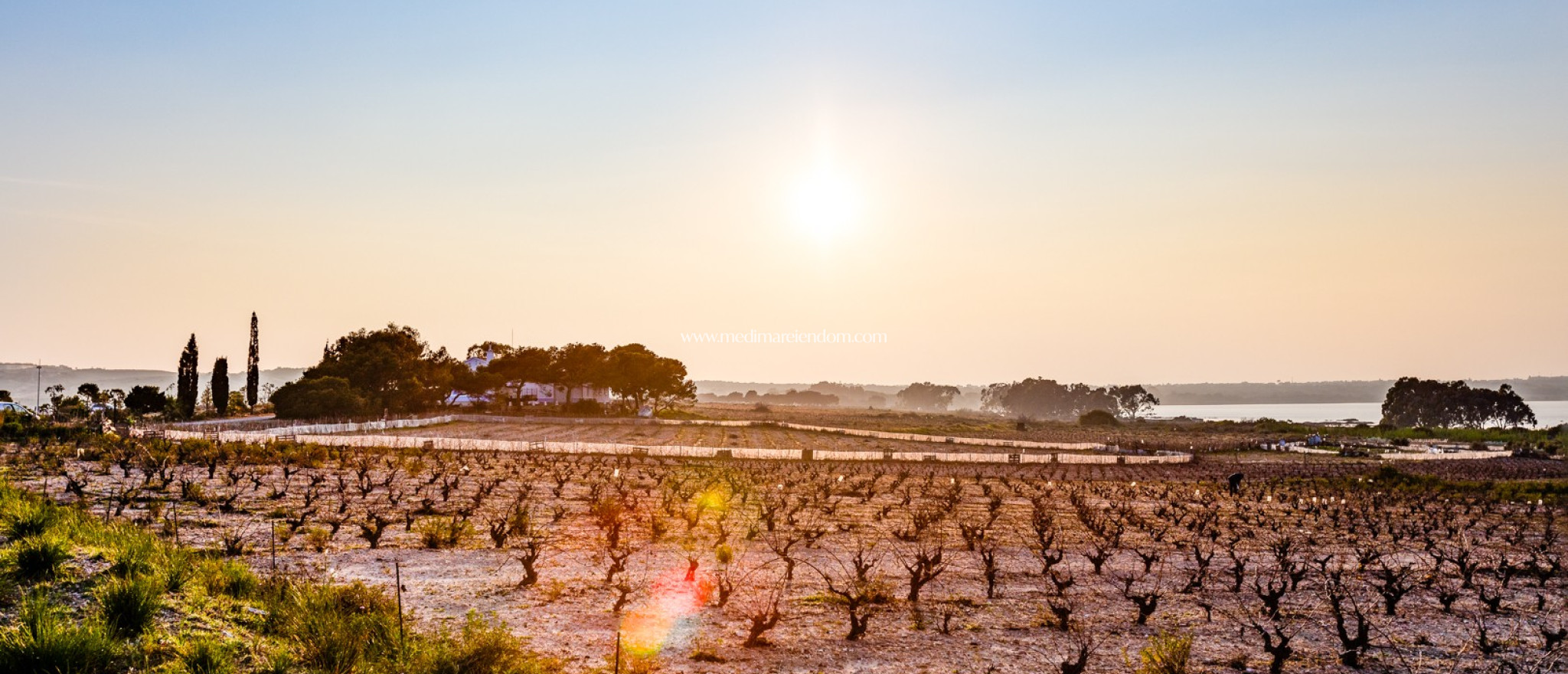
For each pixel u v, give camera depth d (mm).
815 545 32531
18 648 12086
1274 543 35375
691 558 25406
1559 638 20922
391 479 46344
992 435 137750
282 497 37375
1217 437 147250
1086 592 25844
